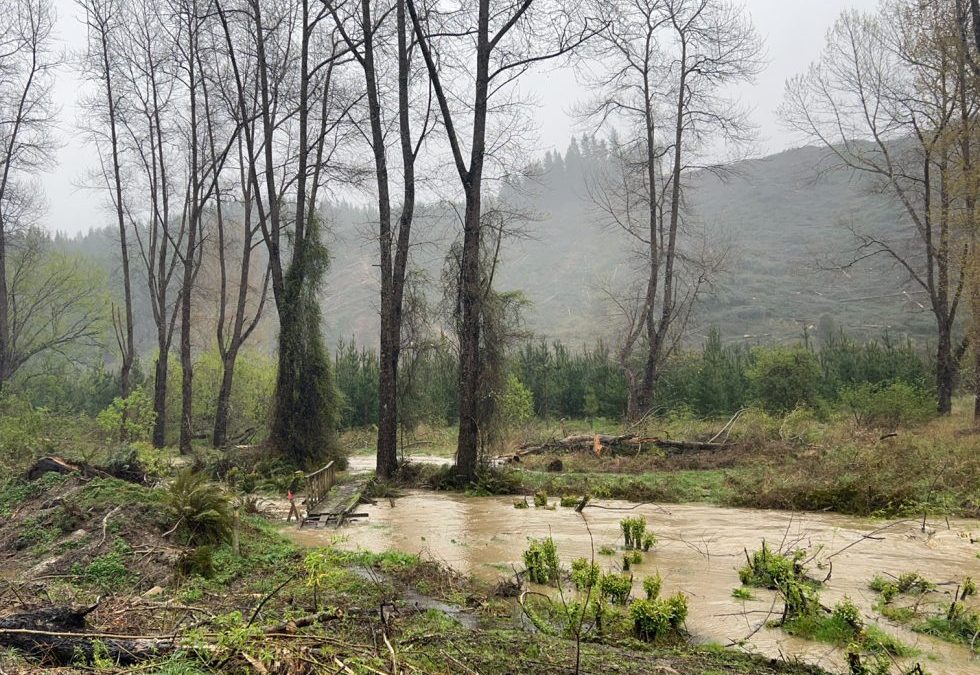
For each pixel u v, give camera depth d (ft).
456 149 56.90
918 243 106.11
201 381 106.32
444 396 96.17
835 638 20.52
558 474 60.85
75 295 119.85
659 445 71.20
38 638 16.35
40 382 114.83
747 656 19.33
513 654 18.78
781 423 77.15
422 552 32.45
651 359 96.12
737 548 32.42
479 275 59.62
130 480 40.81
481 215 60.13
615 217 105.91
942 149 79.87
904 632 21.34
